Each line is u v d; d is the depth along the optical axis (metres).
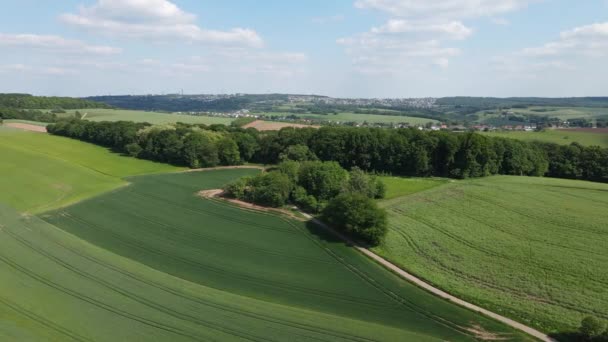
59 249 50.97
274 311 39.12
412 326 37.75
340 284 46.41
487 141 104.06
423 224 64.56
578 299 40.78
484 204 73.88
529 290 43.22
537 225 62.06
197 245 56.97
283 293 43.97
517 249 53.28
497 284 45.03
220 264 51.00
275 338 34.31
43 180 84.31
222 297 41.44
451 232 60.62
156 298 40.12
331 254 55.16
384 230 57.72
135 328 34.38
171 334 33.84
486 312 40.09
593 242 54.41
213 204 77.38
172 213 70.88
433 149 104.94
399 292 44.59
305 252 55.69
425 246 56.12
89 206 72.19
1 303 36.56
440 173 106.50
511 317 39.03
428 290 44.88
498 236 58.25
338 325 37.03
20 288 39.81
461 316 39.47
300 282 46.72
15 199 71.06
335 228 64.88
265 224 66.62
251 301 41.03
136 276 45.03
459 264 50.31
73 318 35.19
